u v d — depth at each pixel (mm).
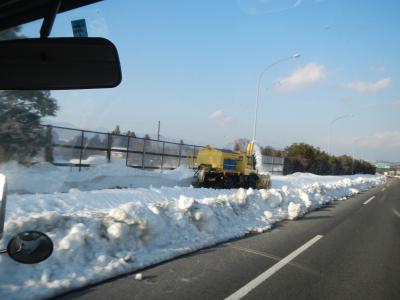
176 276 6074
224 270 6605
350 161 91875
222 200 11227
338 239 10297
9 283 4918
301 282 6324
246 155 26641
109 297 5023
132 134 28562
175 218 8445
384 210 18859
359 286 6355
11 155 15633
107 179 18766
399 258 8641
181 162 30438
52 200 10445
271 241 9289
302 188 20594
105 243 6426
